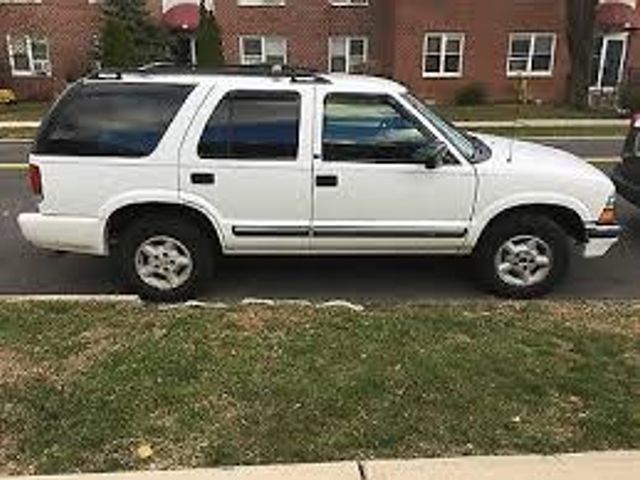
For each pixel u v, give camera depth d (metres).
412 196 6.91
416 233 7.01
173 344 5.58
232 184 6.82
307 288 7.46
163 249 7.01
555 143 18.70
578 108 27.88
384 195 6.89
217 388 4.93
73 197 6.80
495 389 4.95
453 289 7.44
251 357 5.36
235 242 6.98
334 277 7.75
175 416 4.63
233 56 30.83
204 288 7.32
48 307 6.41
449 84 30.44
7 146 18.06
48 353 5.47
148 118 6.75
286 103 6.77
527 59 30.44
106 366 5.25
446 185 6.90
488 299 7.19
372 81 6.98
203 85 6.75
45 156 6.75
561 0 29.86
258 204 6.88
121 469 4.17
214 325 5.96
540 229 7.05
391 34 30.17
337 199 6.88
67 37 30.50
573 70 28.22
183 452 4.30
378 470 4.11
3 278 7.69
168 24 29.91
